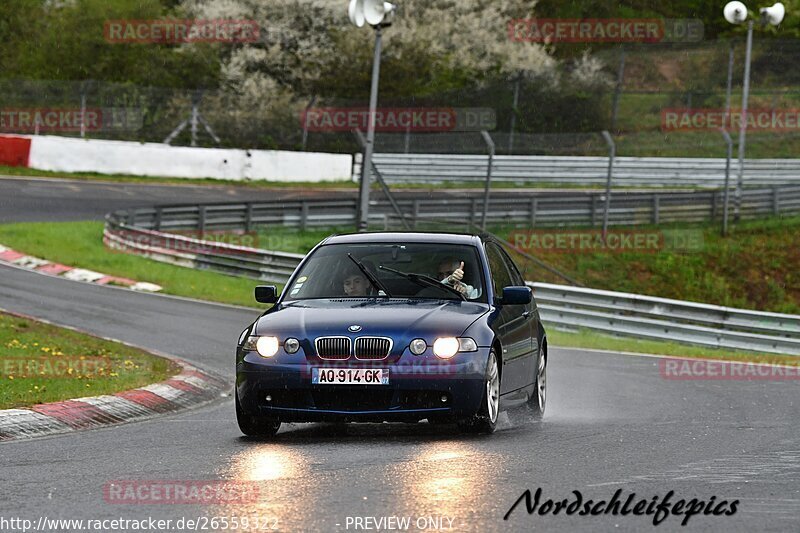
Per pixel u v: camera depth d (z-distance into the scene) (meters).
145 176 137.00
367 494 20.55
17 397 34.47
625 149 163.62
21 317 57.03
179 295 79.75
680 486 21.69
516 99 155.62
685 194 124.25
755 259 119.25
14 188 121.81
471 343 28.38
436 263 31.70
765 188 129.12
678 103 176.62
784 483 22.17
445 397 28.00
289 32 167.88
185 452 26.59
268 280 88.88
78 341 50.19
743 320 74.56
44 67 164.75
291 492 20.88
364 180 82.19
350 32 168.62
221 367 48.47
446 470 23.08
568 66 176.75
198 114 151.62
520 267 108.56
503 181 145.38
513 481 21.91
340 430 30.94
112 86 157.62
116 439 29.31
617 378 48.25
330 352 28.22
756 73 186.88
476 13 177.75
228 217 108.44
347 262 31.92
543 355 35.28
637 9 198.38
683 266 115.75
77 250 94.94
